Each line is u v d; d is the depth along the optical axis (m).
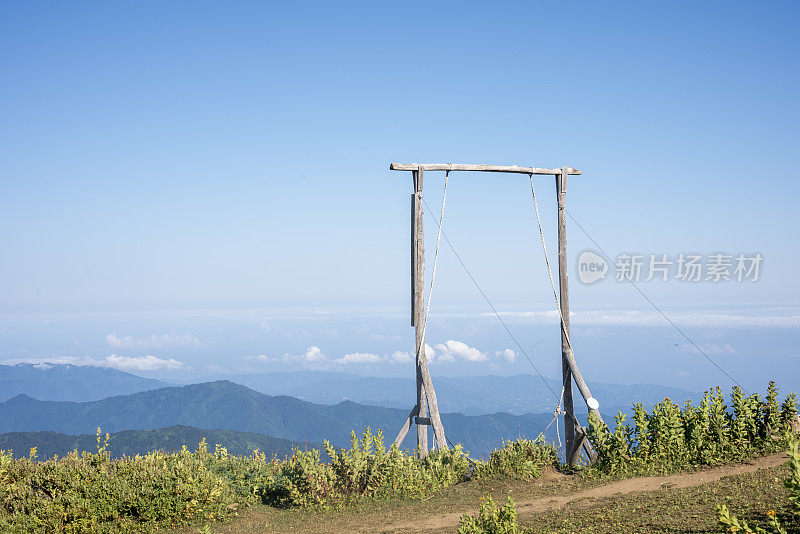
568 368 18.25
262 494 14.27
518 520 10.69
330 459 14.52
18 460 12.63
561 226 19.14
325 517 12.55
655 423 14.55
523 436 16.56
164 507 11.65
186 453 14.05
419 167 18.64
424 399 18.36
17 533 10.15
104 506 11.17
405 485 14.20
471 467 16.34
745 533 7.18
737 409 14.29
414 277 18.69
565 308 18.67
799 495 7.16
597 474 14.30
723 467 13.19
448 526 11.02
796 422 13.90
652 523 8.87
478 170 18.88
